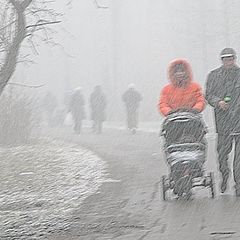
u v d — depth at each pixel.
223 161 22.52
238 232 16.38
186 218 18.41
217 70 22.56
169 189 23.09
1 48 28.34
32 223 18.78
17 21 27.88
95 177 27.84
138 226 17.69
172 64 22.92
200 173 21.56
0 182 27.80
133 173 28.66
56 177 28.50
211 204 20.38
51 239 16.67
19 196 23.97
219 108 22.19
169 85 23.02
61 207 21.22
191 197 21.92
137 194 23.03
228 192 22.73
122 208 20.47
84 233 17.19
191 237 16.08
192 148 21.61
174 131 21.77
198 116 21.72
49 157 36.88
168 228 17.23
